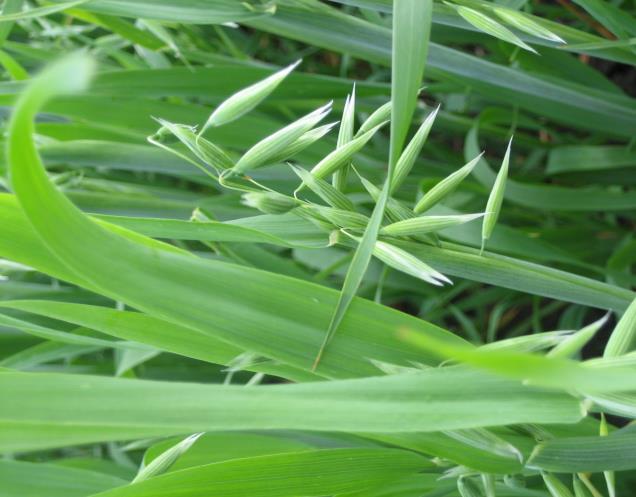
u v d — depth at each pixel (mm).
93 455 693
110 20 495
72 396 271
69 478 366
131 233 307
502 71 466
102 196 497
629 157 562
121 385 275
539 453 331
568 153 588
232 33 658
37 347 465
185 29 547
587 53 428
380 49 445
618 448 329
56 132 496
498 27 367
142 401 275
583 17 594
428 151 708
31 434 277
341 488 342
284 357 311
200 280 303
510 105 626
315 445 462
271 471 333
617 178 631
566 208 538
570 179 650
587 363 299
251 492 334
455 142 790
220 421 278
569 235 612
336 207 332
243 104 326
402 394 289
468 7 384
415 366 316
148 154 485
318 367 313
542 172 692
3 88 425
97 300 506
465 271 339
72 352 472
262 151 325
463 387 292
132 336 338
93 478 367
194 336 340
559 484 342
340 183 341
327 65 780
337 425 283
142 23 513
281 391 284
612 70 727
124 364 478
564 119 518
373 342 316
